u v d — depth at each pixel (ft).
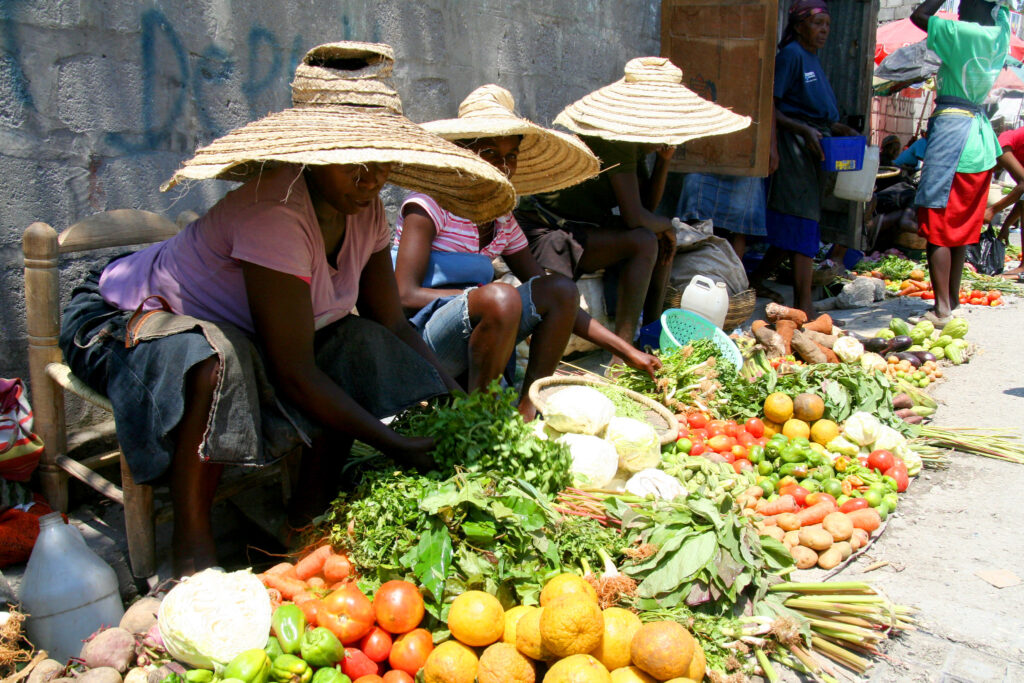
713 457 12.07
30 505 9.36
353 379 9.64
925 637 8.89
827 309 24.72
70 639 7.84
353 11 13.71
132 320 8.23
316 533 8.69
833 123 22.20
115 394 8.17
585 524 8.70
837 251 27.99
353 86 8.04
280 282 8.07
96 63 10.41
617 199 16.17
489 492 8.27
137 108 10.95
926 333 19.79
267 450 8.37
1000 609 9.39
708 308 17.42
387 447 8.86
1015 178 27.96
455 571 7.90
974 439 14.15
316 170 8.18
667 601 8.23
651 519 8.83
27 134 9.89
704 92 21.21
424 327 11.85
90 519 10.25
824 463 12.45
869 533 10.87
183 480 7.97
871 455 12.66
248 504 10.40
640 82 16.49
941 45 20.61
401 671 7.38
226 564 9.79
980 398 16.75
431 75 15.47
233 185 12.39
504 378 12.01
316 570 8.20
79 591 7.84
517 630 7.36
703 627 8.01
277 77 12.73
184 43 11.36
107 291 9.04
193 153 11.73
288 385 8.42
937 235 21.76
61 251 9.45
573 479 9.66
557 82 19.24
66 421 10.78
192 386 7.74
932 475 13.14
